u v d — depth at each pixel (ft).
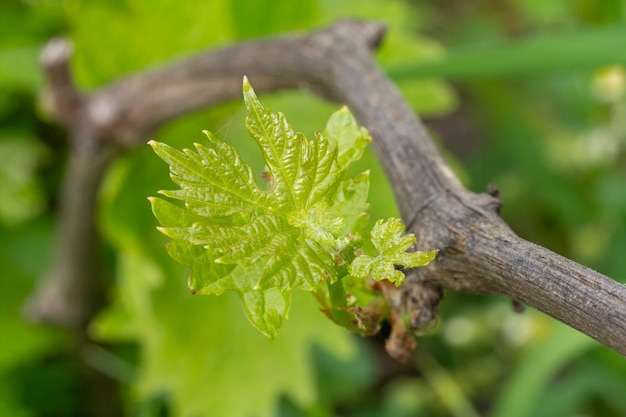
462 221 1.48
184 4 2.97
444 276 1.48
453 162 3.54
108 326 3.08
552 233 4.39
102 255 3.39
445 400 3.96
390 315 1.51
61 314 3.37
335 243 1.36
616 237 4.05
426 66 2.43
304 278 1.35
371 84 1.84
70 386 3.73
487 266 1.44
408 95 3.50
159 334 3.07
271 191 1.36
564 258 1.39
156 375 3.06
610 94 4.16
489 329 4.02
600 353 3.60
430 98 3.51
